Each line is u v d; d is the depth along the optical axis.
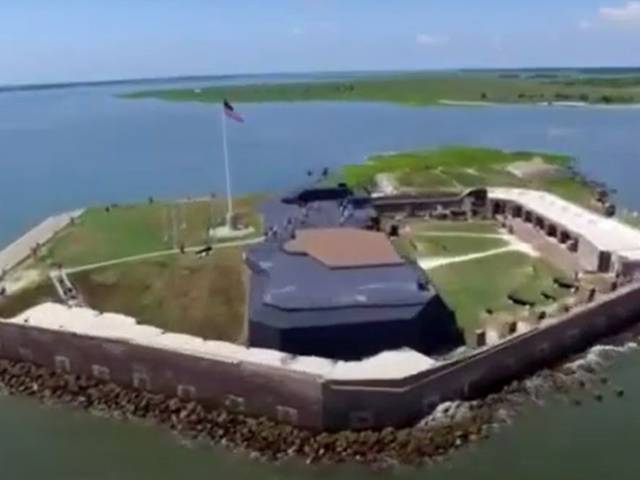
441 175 108.44
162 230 78.50
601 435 44.41
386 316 49.88
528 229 78.94
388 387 44.44
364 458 42.78
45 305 58.47
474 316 56.78
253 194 97.19
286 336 49.03
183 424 47.19
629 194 104.06
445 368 46.81
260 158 146.12
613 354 55.38
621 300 58.84
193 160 146.00
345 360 49.09
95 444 45.28
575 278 64.12
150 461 43.25
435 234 78.38
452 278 64.81
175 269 65.31
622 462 41.47
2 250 80.00
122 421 47.94
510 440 44.03
